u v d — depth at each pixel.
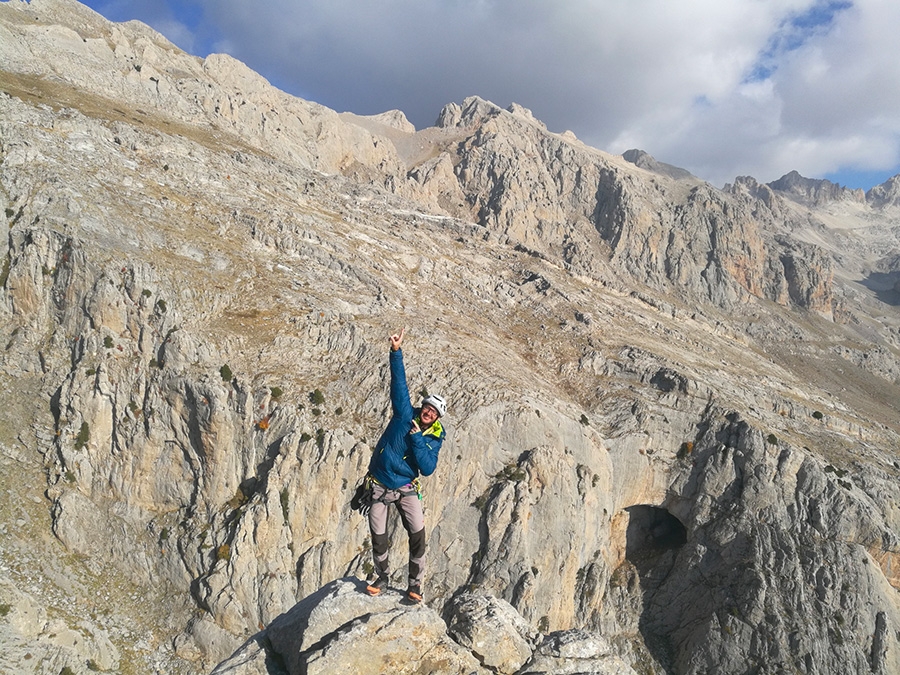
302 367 59.19
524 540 59.19
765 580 65.62
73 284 55.69
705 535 72.00
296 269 73.31
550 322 93.69
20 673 40.25
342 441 52.72
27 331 55.41
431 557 58.22
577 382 81.12
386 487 11.34
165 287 58.44
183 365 54.00
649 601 70.25
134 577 50.31
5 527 47.88
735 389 86.00
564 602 62.88
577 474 66.31
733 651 62.47
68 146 69.31
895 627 63.66
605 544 70.00
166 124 95.69
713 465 73.88
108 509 51.94
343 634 10.88
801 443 77.44
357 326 64.62
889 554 67.31
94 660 44.34
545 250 168.38
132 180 71.00
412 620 11.54
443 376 64.56
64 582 47.44
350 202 107.56
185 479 53.31
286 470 51.38
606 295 117.38
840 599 64.06
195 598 49.12
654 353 87.75
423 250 99.00
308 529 51.44
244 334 59.94
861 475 74.06
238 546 48.94
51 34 93.62
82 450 52.12
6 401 52.97
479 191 178.25
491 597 14.10
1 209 57.66
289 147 130.62
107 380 53.25
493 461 62.22
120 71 101.56
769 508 70.50
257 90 139.75
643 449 74.44
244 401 53.50
